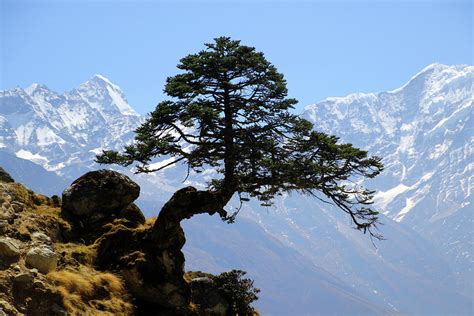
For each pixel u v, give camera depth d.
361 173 45.25
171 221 45.72
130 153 43.88
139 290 45.38
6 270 36.34
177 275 46.22
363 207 45.38
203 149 46.69
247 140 46.16
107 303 42.28
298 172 44.53
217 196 46.00
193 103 44.44
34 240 41.66
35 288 36.16
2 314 33.28
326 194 45.78
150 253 46.03
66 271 41.44
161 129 46.47
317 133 44.59
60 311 36.94
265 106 47.06
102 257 46.88
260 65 46.84
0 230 40.59
